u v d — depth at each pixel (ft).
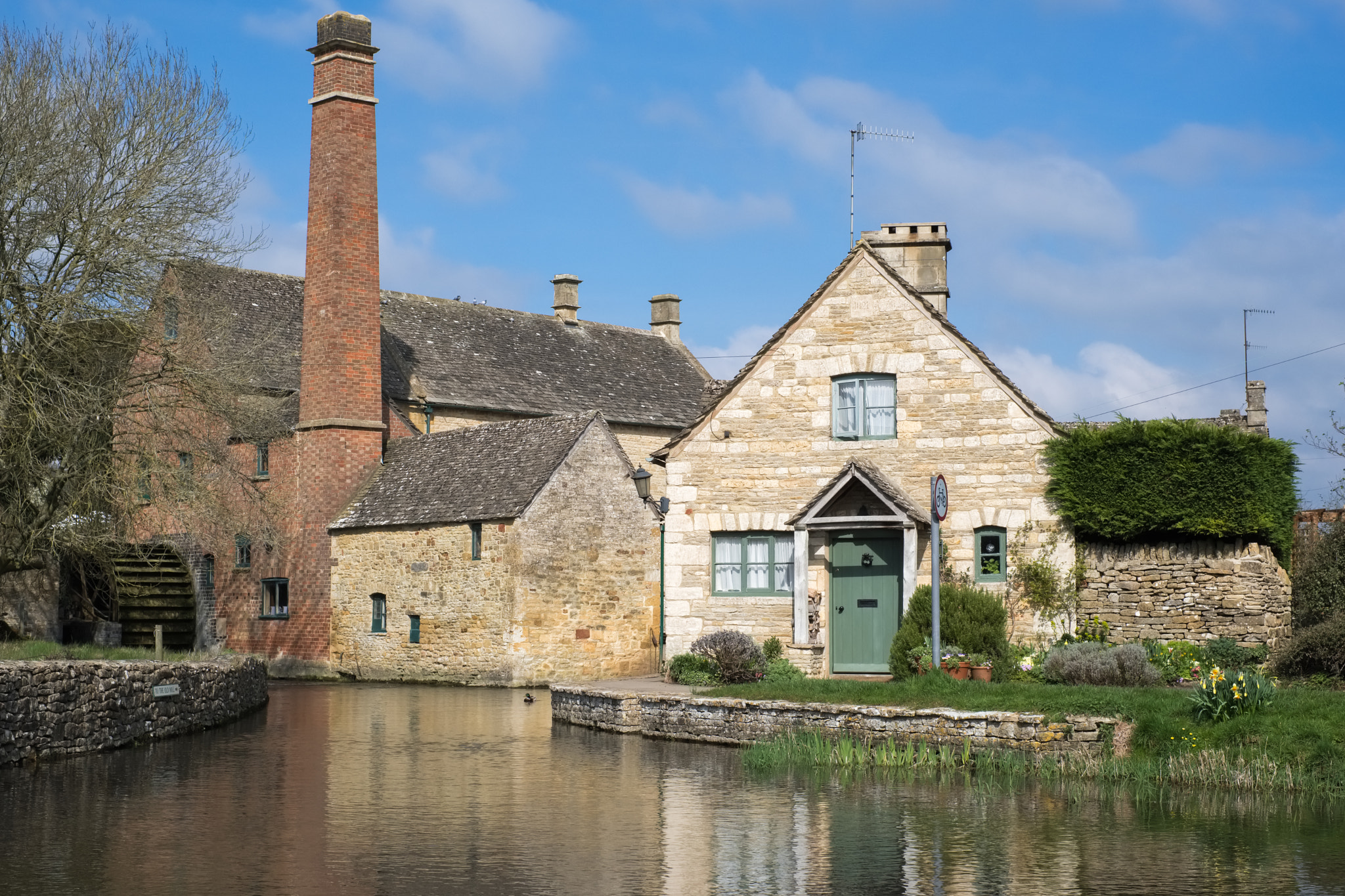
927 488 76.79
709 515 81.30
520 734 70.13
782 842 41.19
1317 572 74.23
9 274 81.20
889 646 76.89
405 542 111.65
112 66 88.43
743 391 81.30
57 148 83.87
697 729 66.18
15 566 86.79
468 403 133.18
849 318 79.36
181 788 51.39
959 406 76.64
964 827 43.21
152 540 121.19
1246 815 44.86
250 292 131.75
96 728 61.98
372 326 120.57
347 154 119.14
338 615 116.57
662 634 83.97
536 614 104.22
